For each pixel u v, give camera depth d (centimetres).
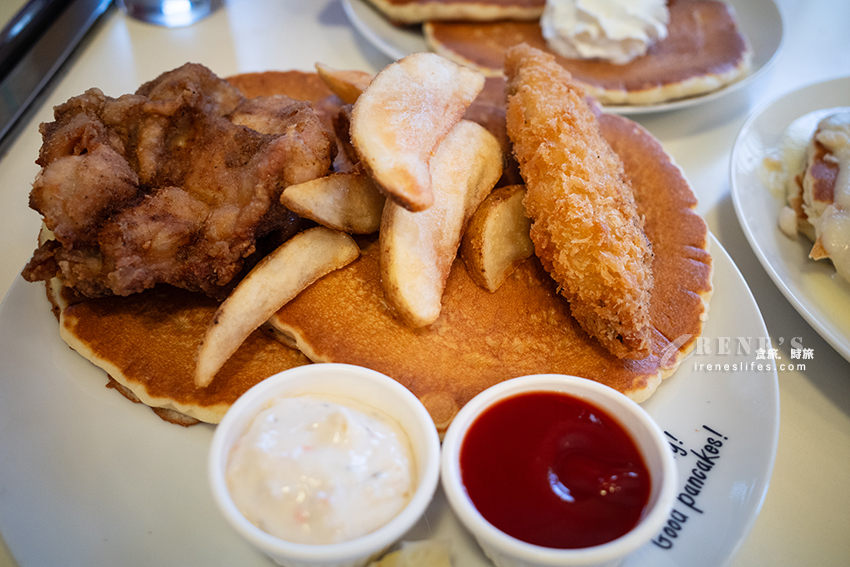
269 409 20
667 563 20
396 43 45
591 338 25
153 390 23
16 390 23
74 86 42
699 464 22
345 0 47
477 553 20
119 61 45
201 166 25
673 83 39
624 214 25
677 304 26
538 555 17
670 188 31
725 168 38
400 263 23
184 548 20
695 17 46
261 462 19
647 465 20
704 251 28
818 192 31
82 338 24
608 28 41
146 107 25
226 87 28
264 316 23
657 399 24
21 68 39
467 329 25
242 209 24
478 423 21
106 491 21
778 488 24
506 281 26
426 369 23
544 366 24
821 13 54
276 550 17
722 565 20
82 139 24
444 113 25
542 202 25
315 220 24
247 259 25
